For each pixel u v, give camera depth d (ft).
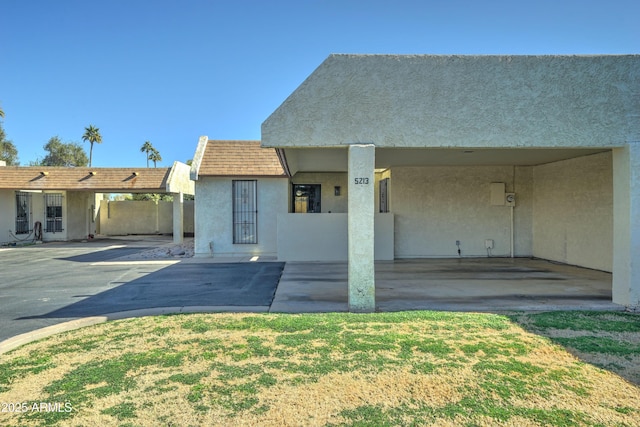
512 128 25.04
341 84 25.05
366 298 24.94
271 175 56.39
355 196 25.03
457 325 21.08
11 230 79.15
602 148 25.99
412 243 52.13
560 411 12.23
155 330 20.81
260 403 12.84
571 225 44.88
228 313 24.41
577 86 25.14
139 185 76.54
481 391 13.56
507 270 41.63
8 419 11.97
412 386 13.96
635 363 15.90
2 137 154.92
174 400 13.05
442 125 25.03
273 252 57.82
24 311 25.71
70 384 14.32
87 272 43.09
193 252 61.05
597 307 25.34
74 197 89.45
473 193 52.31
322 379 14.55
